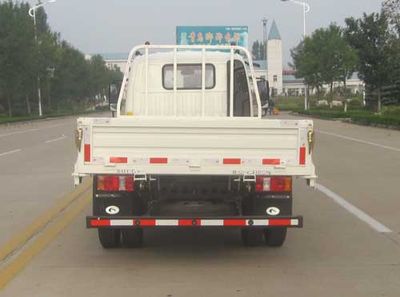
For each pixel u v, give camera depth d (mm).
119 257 7469
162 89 9266
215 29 43625
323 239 8375
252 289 6156
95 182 7016
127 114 9305
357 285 6273
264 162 6793
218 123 6734
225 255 7559
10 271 6816
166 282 6414
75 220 9750
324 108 63750
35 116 62344
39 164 17969
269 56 111562
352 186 13242
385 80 49500
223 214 7141
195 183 7016
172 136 6770
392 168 16328
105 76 102812
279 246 7953
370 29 49750
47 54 63125
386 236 8523
